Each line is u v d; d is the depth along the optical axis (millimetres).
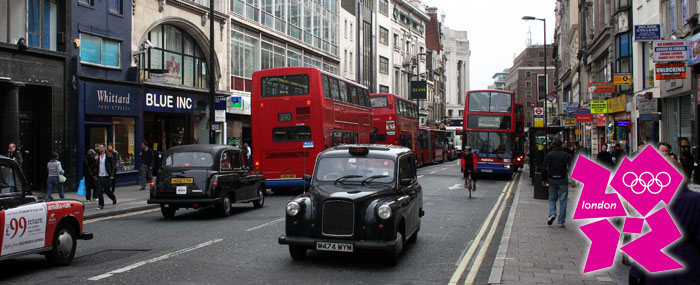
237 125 32219
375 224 8094
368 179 9109
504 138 30406
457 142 69500
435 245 10312
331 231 8180
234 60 31109
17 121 18562
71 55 20672
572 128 51688
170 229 12195
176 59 27078
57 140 20172
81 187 17422
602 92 29109
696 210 3924
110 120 22625
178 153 14156
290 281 7367
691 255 3943
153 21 24969
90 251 9633
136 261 8680
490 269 8195
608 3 34000
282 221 13320
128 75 23406
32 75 19188
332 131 20844
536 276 7238
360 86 25203
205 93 28547
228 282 7273
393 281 7434
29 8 19438
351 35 55406
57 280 7398
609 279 7070
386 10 67688
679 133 20875
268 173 20016
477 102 30953
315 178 9297
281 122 20031
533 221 12930
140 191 21062
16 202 7703
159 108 25391
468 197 20281
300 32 40031
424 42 84750
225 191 14086
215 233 11555
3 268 8281
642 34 19719
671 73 16812
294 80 20094
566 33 66625
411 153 10531
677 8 19859
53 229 8188
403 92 74500
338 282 7340
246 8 32312
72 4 20719
